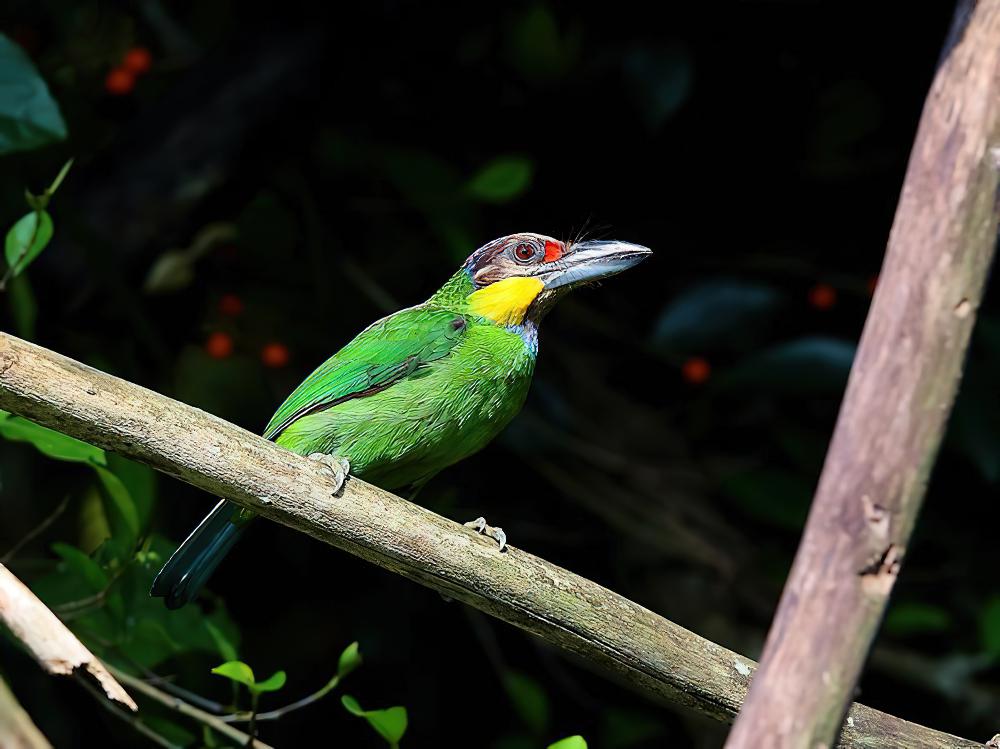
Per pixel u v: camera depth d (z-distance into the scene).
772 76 11.68
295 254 11.63
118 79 10.97
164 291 11.27
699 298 11.27
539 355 12.15
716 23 11.32
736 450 12.26
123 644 7.60
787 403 12.10
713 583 11.40
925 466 3.79
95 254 9.77
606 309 12.36
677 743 11.20
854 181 12.15
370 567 11.88
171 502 11.31
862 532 3.77
